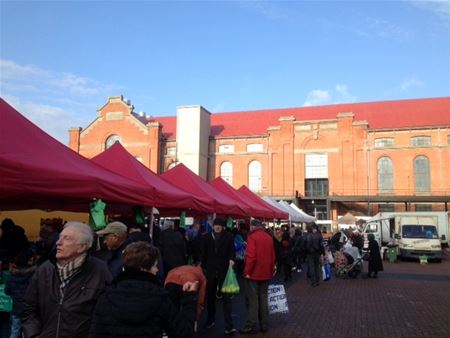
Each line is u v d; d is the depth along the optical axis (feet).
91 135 166.61
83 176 20.02
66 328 12.12
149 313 9.73
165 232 30.35
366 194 145.69
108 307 9.81
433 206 141.69
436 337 27.76
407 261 89.45
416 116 153.28
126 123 164.14
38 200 23.63
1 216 41.24
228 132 168.45
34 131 21.36
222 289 28.25
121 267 17.15
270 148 157.79
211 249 29.55
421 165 144.05
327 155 151.84
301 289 48.91
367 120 157.58
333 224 143.64
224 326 30.19
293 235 66.90
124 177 27.09
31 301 12.58
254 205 59.31
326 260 56.90
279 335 27.99
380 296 44.04
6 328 22.44
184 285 12.30
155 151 159.94
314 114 169.78
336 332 28.86
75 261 12.62
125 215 36.81
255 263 28.27
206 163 162.50
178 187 38.58
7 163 16.51
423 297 43.50
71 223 13.03
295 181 153.07
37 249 24.41
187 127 158.61
